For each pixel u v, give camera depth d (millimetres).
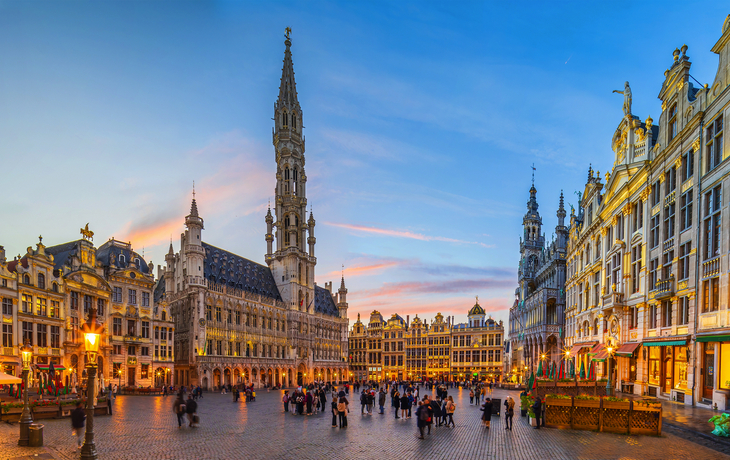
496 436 26281
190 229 93125
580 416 27812
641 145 48344
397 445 24109
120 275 74312
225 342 96250
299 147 134375
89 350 17422
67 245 72375
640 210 46906
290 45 140250
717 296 33844
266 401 56781
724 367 32562
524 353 95938
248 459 20812
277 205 127250
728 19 33156
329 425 31906
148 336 77750
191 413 30578
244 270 114062
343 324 141625
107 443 24422
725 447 21938
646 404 25766
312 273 128500
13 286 54312
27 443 22859
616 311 49219
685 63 39812
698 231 35969
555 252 85375
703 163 35844
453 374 144250
